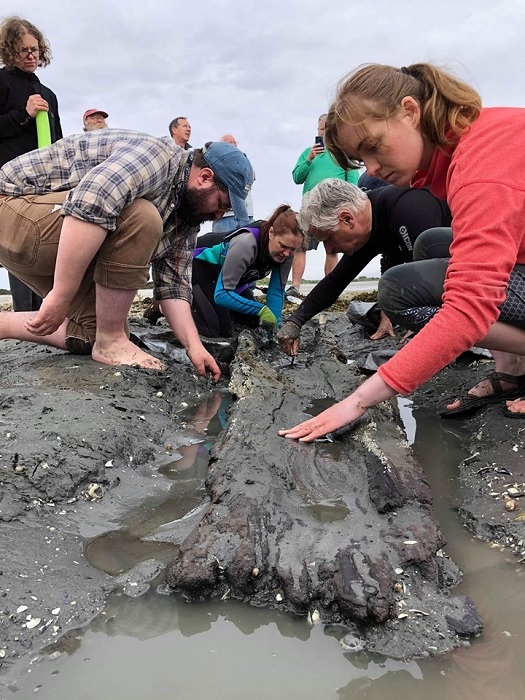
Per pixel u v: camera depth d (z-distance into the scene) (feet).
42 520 6.23
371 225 11.11
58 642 4.60
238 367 10.88
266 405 9.00
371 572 5.03
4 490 6.44
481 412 9.11
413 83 6.27
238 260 13.70
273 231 13.88
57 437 7.52
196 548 5.38
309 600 4.96
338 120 6.49
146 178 9.55
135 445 7.99
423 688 4.17
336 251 11.57
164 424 9.04
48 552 5.69
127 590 5.21
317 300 12.46
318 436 7.27
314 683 4.22
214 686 4.18
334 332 16.62
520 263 7.48
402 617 4.77
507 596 5.14
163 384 10.48
